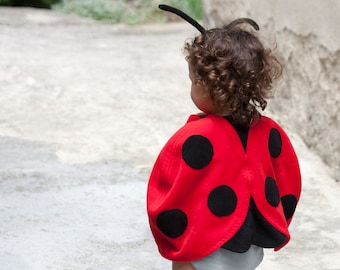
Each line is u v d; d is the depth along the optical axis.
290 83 6.15
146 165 5.42
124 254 3.98
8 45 9.05
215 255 2.71
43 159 5.43
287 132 6.10
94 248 4.03
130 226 4.34
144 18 12.70
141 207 4.64
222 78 2.62
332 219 4.55
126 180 5.09
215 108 2.73
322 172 5.35
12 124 6.22
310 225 4.45
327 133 5.41
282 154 2.91
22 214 4.42
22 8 12.38
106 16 12.62
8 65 7.93
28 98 6.90
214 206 2.68
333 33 5.21
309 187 5.07
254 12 6.92
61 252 3.96
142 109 6.73
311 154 5.69
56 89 7.21
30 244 4.03
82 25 11.27
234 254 2.72
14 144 5.73
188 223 2.70
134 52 9.15
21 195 4.71
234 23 2.85
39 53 8.73
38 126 6.21
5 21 10.92
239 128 2.77
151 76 7.86
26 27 10.59
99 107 6.75
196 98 2.76
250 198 2.74
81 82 7.51
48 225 4.29
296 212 4.64
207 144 2.69
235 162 2.72
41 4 14.59
